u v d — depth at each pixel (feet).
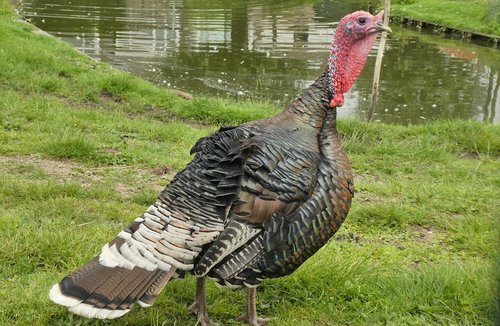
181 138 16.60
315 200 9.03
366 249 11.58
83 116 17.24
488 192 14.48
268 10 48.44
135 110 19.40
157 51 32.76
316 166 9.12
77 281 8.38
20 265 10.21
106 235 11.09
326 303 10.09
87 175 13.64
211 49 33.99
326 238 9.20
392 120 24.32
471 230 12.52
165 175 14.07
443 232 12.79
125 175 13.80
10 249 10.35
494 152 18.21
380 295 10.22
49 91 19.56
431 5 47.75
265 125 9.33
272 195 8.86
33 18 38.81
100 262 8.48
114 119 17.51
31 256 10.43
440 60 34.45
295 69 30.63
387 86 28.91
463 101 26.96
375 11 49.49
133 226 8.65
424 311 9.99
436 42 39.86
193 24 40.83
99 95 20.22
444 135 18.95
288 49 34.81
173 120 19.24
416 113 25.26
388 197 14.20
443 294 10.19
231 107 20.12
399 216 12.96
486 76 31.12
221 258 8.66
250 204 8.80
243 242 8.77
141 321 9.47
